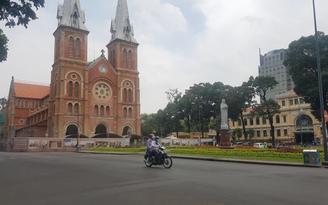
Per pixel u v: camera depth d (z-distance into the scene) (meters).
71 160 22.80
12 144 53.22
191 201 7.55
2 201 7.94
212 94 63.94
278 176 12.30
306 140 73.19
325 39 41.72
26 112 85.44
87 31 66.19
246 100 57.91
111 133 61.38
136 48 74.44
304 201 7.51
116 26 75.19
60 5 66.62
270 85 54.44
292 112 76.38
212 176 12.20
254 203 7.30
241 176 12.21
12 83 86.75
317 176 12.41
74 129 62.59
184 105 67.38
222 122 36.66
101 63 67.94
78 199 7.98
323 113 19.12
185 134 84.44
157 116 86.94
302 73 43.78
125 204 7.33
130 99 71.25
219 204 7.23
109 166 17.11
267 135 82.81
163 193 8.58
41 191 9.26
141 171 14.34
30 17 17.16
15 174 13.62
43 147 51.00
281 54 146.12
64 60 61.97
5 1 16.16
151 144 16.88
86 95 63.59
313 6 20.14
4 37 20.52
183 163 19.34
